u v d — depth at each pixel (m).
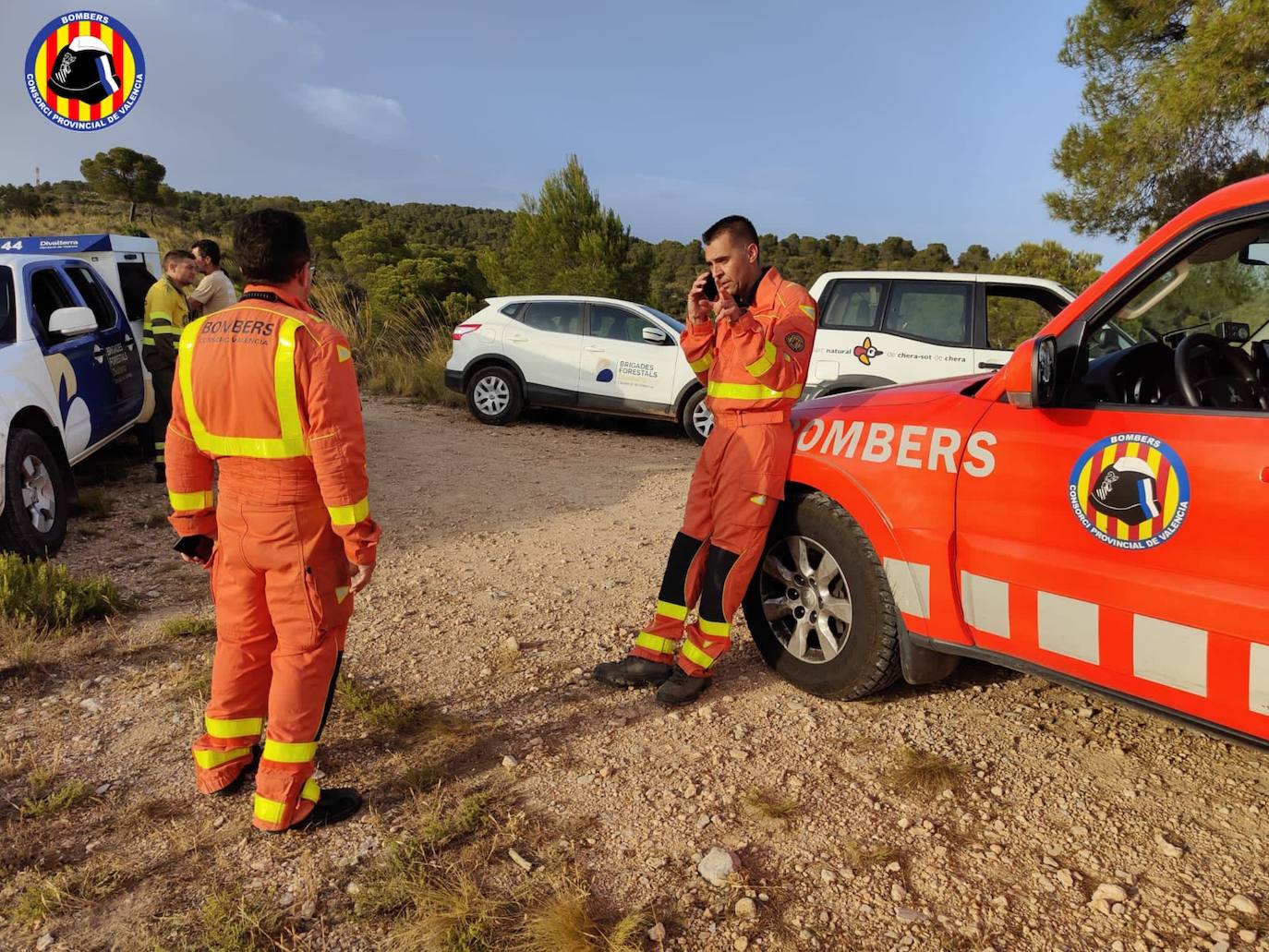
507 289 23.98
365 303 15.99
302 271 2.62
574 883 2.44
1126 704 2.52
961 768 2.98
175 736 3.23
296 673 2.60
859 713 3.38
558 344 10.39
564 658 3.94
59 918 2.31
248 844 2.62
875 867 2.51
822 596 3.44
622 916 2.33
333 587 2.64
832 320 8.13
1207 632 2.27
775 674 3.73
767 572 3.68
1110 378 2.91
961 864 2.52
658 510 6.67
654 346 10.02
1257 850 2.53
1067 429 2.62
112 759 3.08
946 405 3.05
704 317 3.44
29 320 5.62
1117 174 14.97
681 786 2.92
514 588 4.87
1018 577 2.72
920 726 3.27
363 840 2.64
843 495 3.23
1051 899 2.37
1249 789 2.84
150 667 3.79
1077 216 15.89
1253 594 2.19
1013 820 2.71
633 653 3.64
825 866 2.52
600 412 10.30
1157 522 2.38
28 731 3.26
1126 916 2.29
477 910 2.31
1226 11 12.91
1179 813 2.72
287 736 2.61
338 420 2.44
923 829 2.68
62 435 5.62
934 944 2.22
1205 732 2.36
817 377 8.15
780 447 3.32
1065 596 2.59
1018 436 2.73
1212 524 2.26
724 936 2.25
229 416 2.47
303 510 2.54
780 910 2.34
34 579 4.25
